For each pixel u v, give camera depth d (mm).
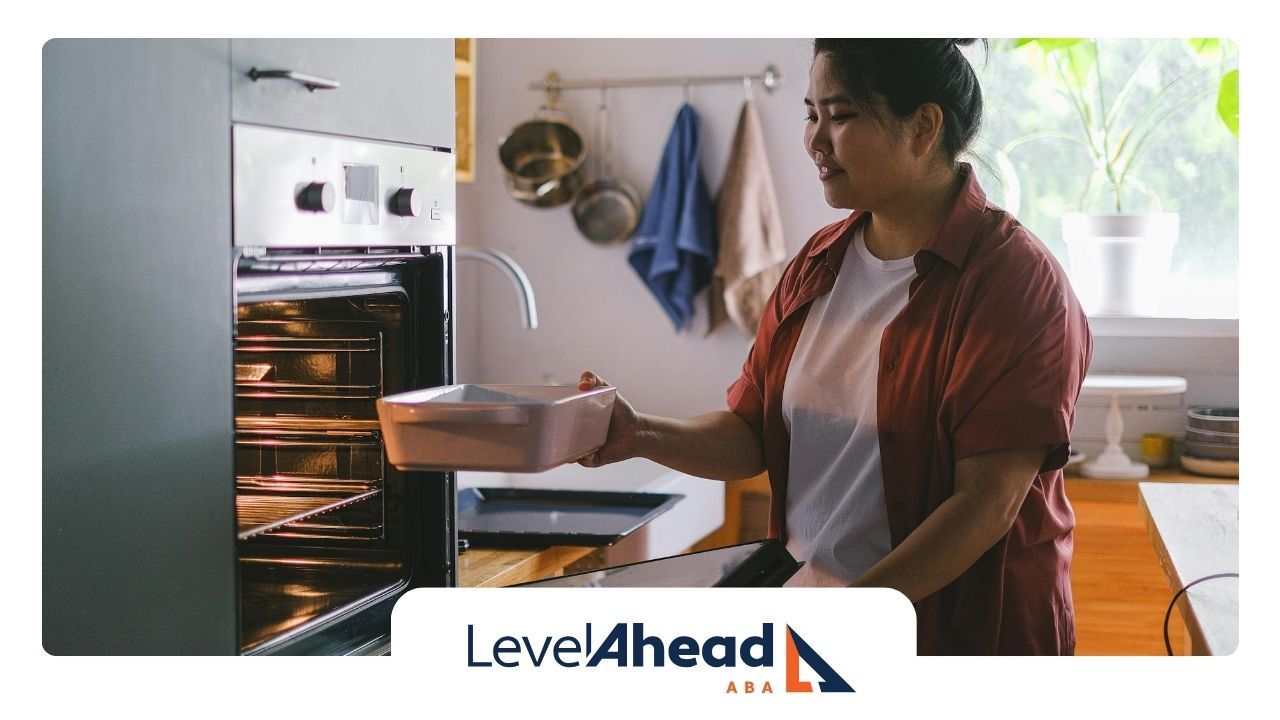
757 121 3180
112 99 1060
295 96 1269
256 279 1238
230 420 1206
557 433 1189
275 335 1576
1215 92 3170
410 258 1492
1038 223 3289
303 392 1575
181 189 1129
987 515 1324
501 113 3406
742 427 1644
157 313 1111
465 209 3377
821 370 1513
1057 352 1336
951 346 1384
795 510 1563
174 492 1141
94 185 1047
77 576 1055
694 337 3326
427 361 1540
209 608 1190
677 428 1583
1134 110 3211
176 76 1120
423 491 1560
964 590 1424
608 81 3316
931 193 1447
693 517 2717
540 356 3438
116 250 1069
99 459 1065
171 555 1141
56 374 1027
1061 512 1482
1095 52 3139
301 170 1266
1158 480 2902
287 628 1326
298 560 1604
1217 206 3205
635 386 3379
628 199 3297
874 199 1439
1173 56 3189
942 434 1383
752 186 3148
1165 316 3148
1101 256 3154
